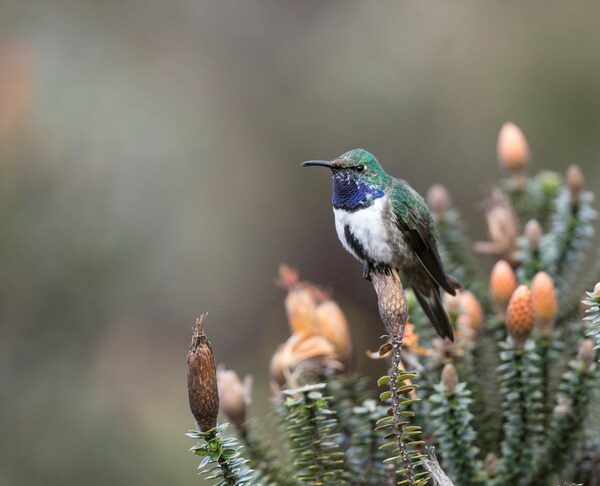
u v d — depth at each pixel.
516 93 13.87
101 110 12.93
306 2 15.43
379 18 14.70
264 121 14.67
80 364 10.83
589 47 13.80
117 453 10.15
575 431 4.84
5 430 10.15
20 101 12.13
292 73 14.86
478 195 13.74
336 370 5.15
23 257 10.86
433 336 5.53
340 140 14.30
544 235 6.40
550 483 4.92
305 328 5.35
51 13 13.79
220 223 13.57
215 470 4.00
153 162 12.90
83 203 11.49
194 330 3.95
